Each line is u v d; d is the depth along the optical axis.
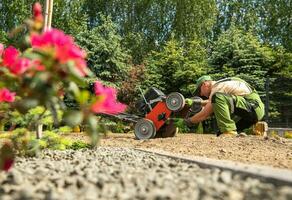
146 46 25.44
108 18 18.73
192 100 8.94
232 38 19.00
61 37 1.97
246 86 8.38
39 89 1.91
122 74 18.00
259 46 18.75
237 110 8.09
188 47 23.23
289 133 13.09
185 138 7.70
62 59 1.93
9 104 2.50
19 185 2.33
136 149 5.44
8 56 2.24
